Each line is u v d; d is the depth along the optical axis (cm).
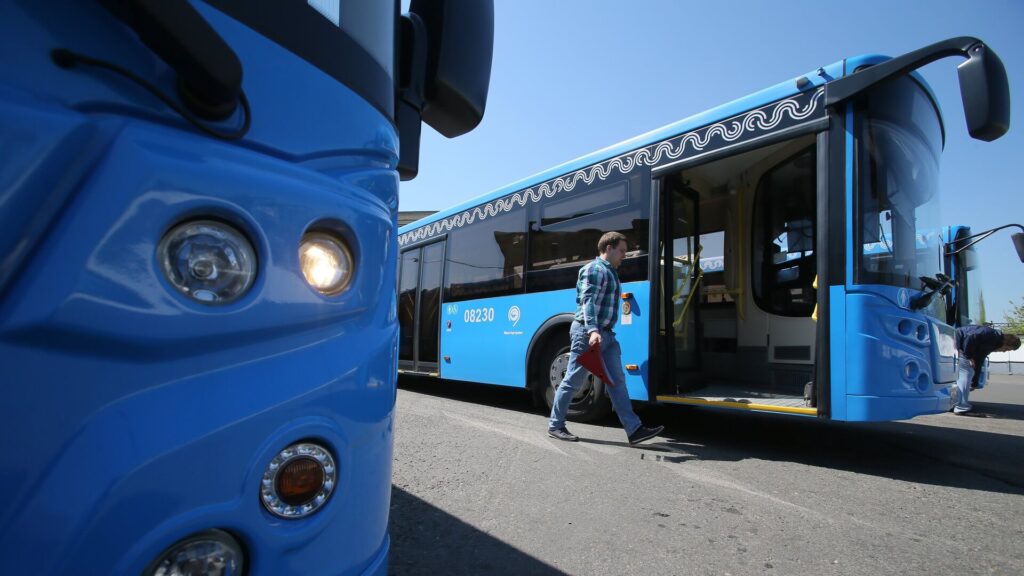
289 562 102
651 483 338
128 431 80
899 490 332
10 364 71
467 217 727
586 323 427
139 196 82
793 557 240
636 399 486
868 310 359
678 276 533
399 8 180
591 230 547
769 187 544
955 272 803
